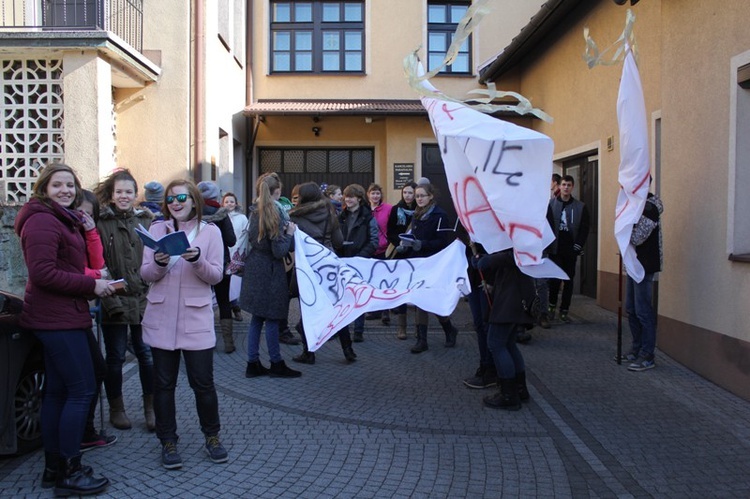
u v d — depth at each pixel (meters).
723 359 5.61
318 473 3.95
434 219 6.79
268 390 5.65
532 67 13.01
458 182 5.00
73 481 3.56
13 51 8.38
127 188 4.42
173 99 10.20
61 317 3.53
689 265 6.20
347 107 13.54
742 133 5.36
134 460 4.10
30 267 3.40
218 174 11.66
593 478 3.91
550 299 8.79
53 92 8.92
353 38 14.55
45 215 3.49
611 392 5.56
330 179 14.64
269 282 5.91
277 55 14.55
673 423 4.81
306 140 14.34
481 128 4.82
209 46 10.63
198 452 4.25
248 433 4.61
